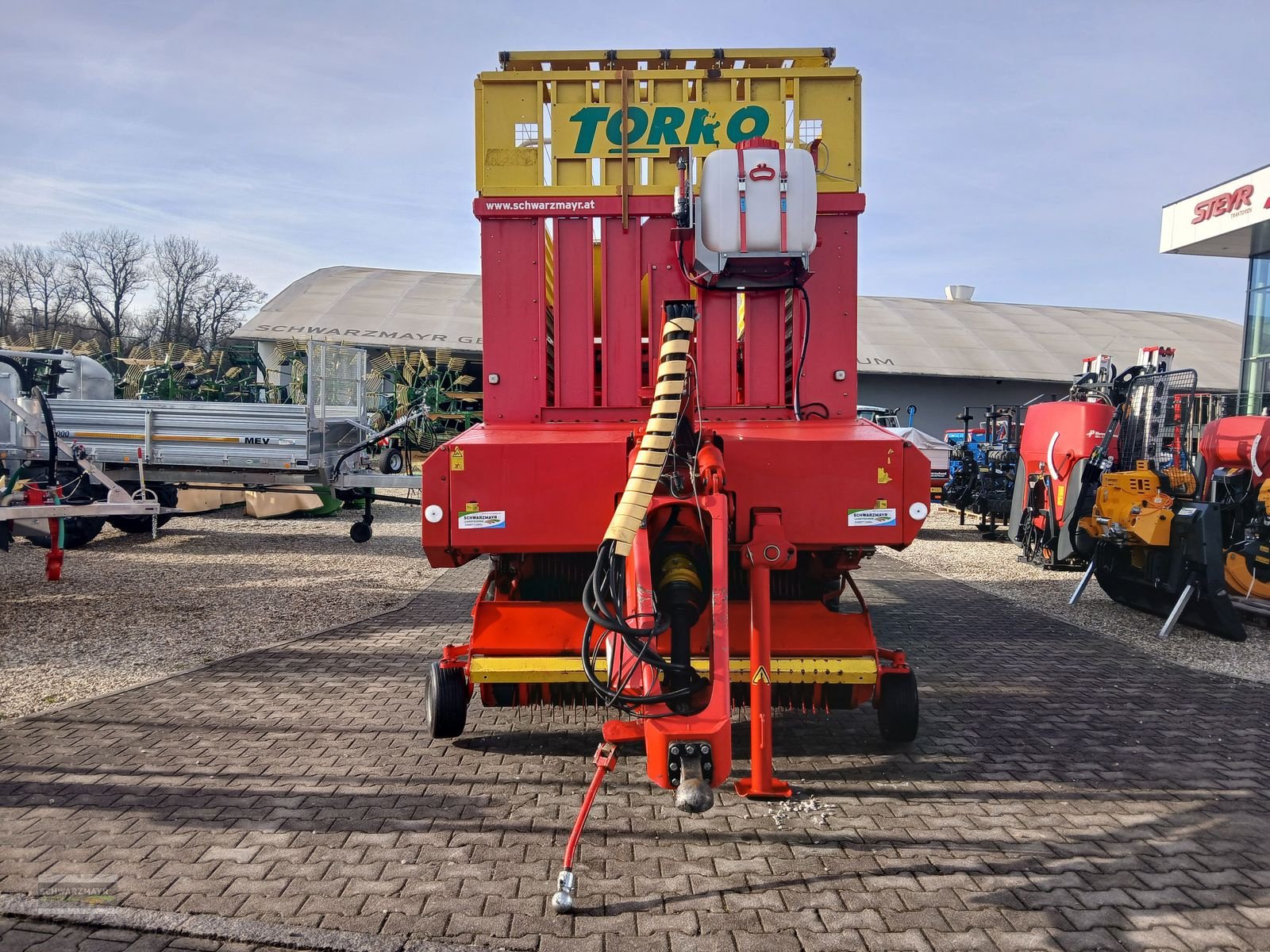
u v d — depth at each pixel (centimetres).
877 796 411
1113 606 891
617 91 485
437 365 2200
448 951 280
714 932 294
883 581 1051
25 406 1157
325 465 1205
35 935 288
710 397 489
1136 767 447
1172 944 287
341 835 362
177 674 602
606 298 484
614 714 530
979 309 4781
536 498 401
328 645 693
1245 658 676
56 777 421
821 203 478
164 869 332
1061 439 1040
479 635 430
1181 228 1852
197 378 1906
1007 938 290
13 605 825
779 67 501
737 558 426
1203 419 1031
